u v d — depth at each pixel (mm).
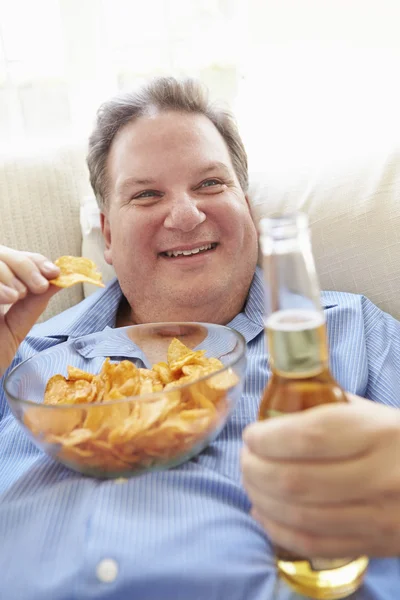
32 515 652
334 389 462
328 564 486
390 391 939
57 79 1747
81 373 771
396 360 1001
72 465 649
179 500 657
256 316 1039
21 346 1073
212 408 628
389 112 1571
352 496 410
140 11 1718
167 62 1735
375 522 412
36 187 1380
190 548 603
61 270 783
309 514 421
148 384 698
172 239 1037
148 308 1117
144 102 1085
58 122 1771
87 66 1760
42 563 599
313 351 447
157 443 609
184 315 1092
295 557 491
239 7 1650
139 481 667
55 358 887
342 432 407
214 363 753
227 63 1695
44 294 799
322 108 1636
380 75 1558
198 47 1704
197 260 1050
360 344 963
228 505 681
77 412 606
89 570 577
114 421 600
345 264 1128
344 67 1586
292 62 1631
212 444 779
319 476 410
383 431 409
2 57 1683
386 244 1091
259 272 1129
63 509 647
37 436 639
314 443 407
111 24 1740
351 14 1545
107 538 602
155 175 1045
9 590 585
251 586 586
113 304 1173
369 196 1119
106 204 1184
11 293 724
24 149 1459
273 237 431
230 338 807
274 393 463
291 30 1610
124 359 905
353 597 569
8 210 1346
